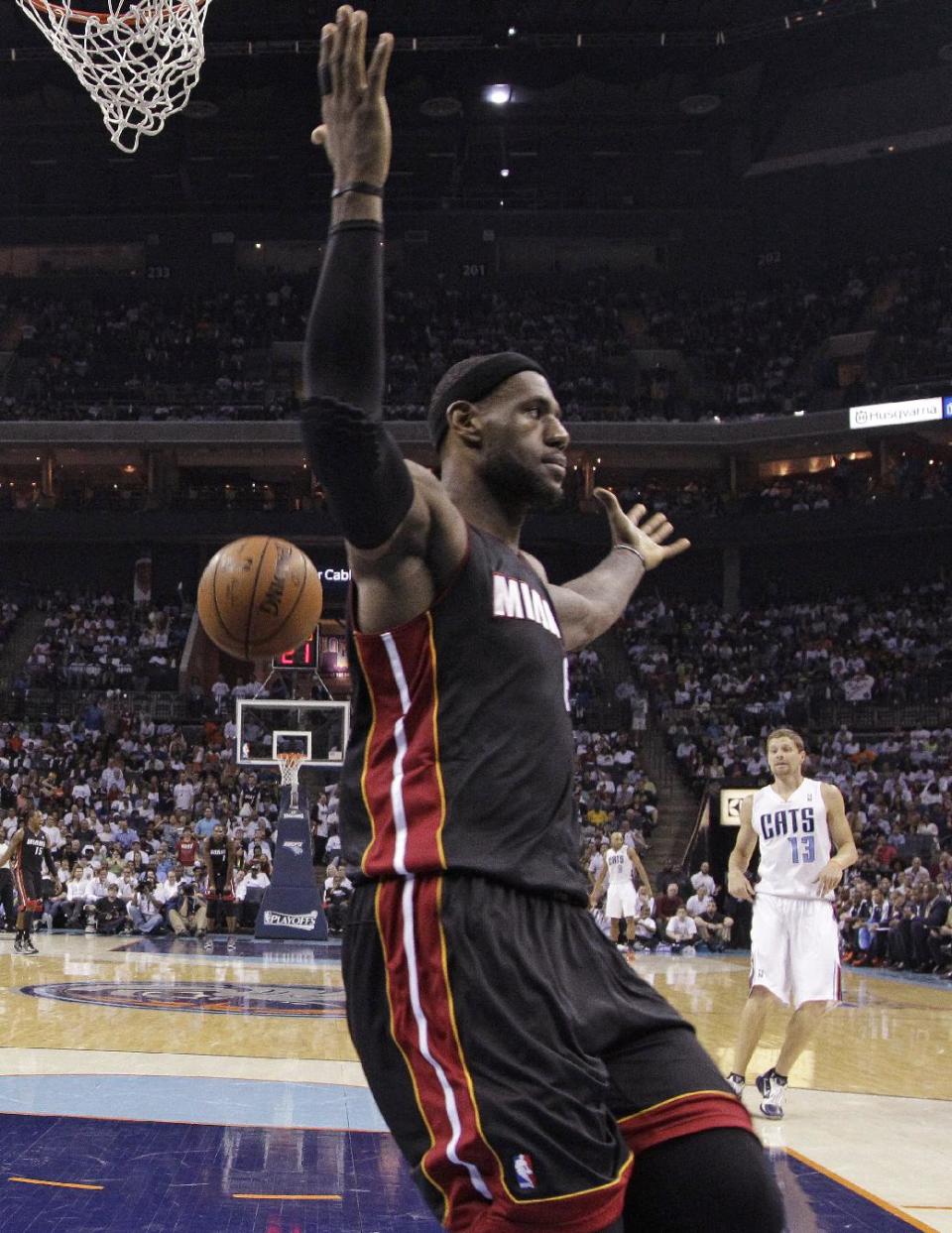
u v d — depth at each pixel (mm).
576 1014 1622
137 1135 4801
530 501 1917
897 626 30000
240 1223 3590
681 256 36719
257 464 34031
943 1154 4730
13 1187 3951
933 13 28281
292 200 36406
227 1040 7680
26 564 34062
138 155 34531
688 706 28734
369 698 1816
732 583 32969
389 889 1692
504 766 1711
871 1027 9570
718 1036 8523
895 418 29875
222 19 28281
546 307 36281
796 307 35062
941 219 34125
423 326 35406
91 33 8117
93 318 35938
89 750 26578
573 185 36406
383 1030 1687
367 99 1620
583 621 2287
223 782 25219
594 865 18812
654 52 29609
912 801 23156
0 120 32938
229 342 35250
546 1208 1494
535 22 28719
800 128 34844
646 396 33438
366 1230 3541
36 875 15266
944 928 15898
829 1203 3928
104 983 11383
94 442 31969
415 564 1695
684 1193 1606
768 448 32656
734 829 20219
